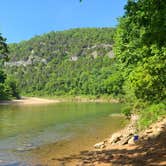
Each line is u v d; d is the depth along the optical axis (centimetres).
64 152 2411
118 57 3130
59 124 4469
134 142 2231
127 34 2792
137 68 2370
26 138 3219
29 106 9688
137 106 3334
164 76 2147
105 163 1830
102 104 10662
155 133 2291
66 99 15588
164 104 2638
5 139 3155
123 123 4278
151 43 1445
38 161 2144
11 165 2050
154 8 1311
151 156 1766
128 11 1494
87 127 4081
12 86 14825
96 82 15575
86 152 2302
